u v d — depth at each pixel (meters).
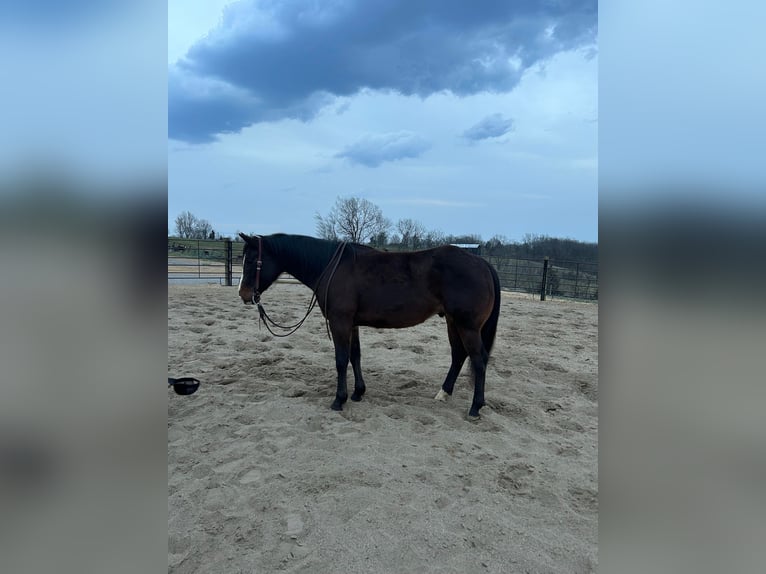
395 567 2.02
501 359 5.69
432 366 5.34
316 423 3.57
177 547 2.13
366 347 6.24
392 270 3.87
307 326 7.37
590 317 9.16
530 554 2.11
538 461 3.06
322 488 2.62
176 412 3.77
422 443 3.27
